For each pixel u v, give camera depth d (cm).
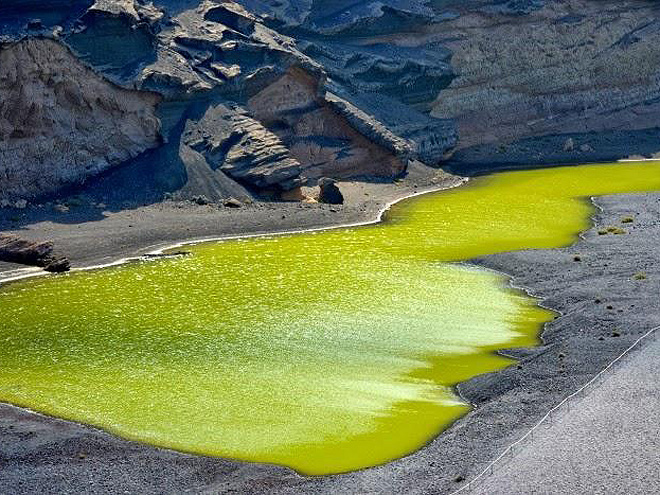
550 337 7100
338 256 9306
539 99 16462
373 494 4834
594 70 16838
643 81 17250
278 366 6575
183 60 11938
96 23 11106
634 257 9125
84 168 10756
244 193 11206
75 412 5838
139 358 6656
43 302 7725
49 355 6681
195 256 9131
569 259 9144
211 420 5762
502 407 5747
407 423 5734
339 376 6431
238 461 5272
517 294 8256
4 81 9894
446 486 4862
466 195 12400
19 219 9694
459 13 15700
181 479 5041
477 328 7369
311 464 5238
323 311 7675
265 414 5853
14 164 10112
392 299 8012
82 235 9425
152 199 10700
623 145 15850
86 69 10706
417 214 11262
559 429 5341
